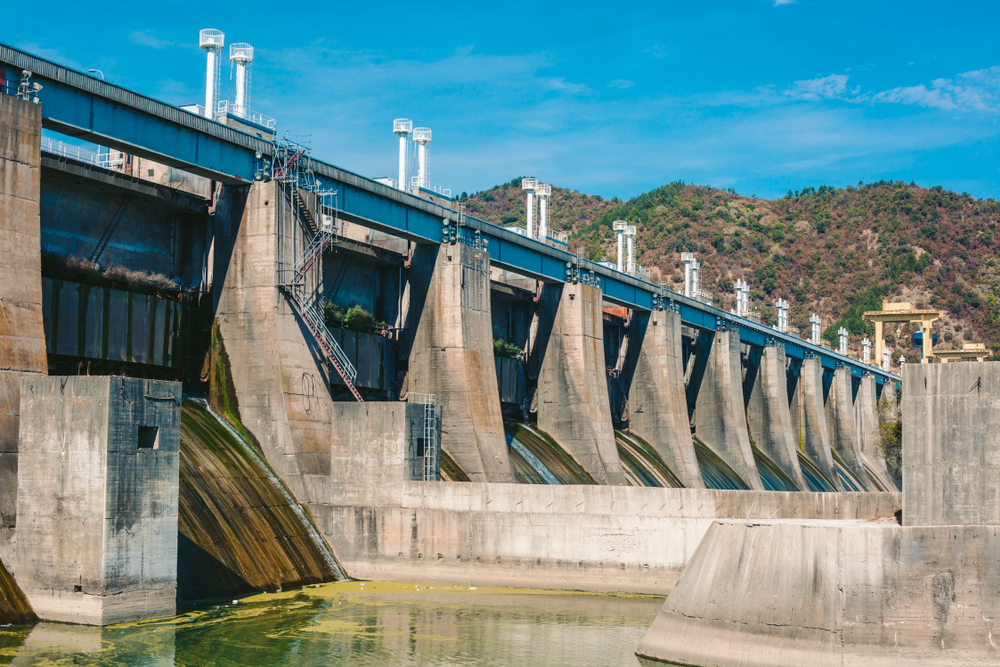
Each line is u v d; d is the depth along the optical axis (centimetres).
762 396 11519
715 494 4984
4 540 3922
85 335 5144
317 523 5422
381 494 5434
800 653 3459
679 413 9331
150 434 4038
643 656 3806
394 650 3891
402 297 7281
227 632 3997
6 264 4278
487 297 7175
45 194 5216
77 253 5388
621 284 9062
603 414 8225
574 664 3738
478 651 3909
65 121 4722
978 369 3503
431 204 6900
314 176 5981
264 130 6706
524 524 5166
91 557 3788
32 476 3900
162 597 4022
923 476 3528
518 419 8619
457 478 6306
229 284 5753
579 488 5159
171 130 5259
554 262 8231
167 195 5659
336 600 4750
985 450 3472
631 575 5012
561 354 8250
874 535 3441
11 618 3781
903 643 3372
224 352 5709
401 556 5297
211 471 5078
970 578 3381
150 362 5522
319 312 5916
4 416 4078
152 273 5753
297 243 5816
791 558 3544
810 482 11625
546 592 5078
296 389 5631
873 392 14550
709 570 3741
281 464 5491
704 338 10625
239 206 5781
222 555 4672
